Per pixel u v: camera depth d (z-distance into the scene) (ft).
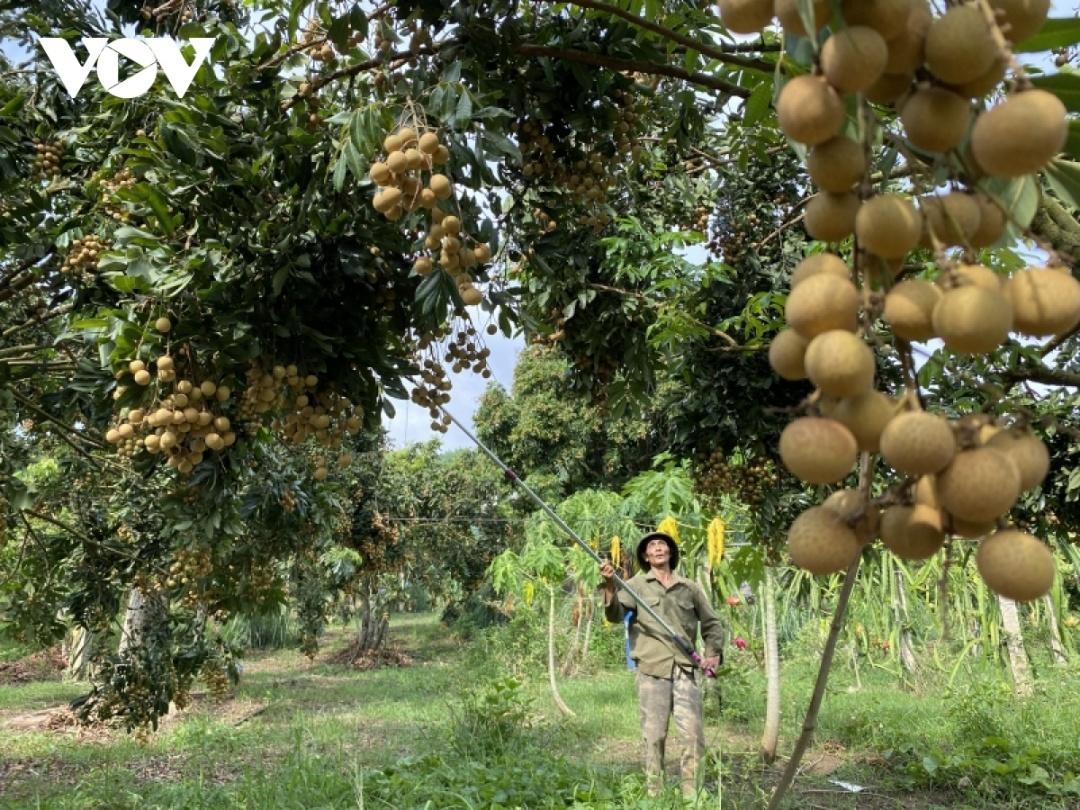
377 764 21.18
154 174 9.96
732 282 15.69
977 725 22.41
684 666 17.12
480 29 8.91
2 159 13.83
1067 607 38.63
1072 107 3.80
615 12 7.72
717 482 17.71
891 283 2.93
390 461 60.54
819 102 2.76
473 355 11.77
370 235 9.74
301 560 44.60
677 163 15.64
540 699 32.73
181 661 28.55
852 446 2.73
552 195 11.53
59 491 26.86
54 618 27.04
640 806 13.71
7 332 18.03
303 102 10.11
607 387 15.57
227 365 10.00
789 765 3.82
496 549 63.41
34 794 19.79
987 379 7.20
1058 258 2.90
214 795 17.02
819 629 36.42
